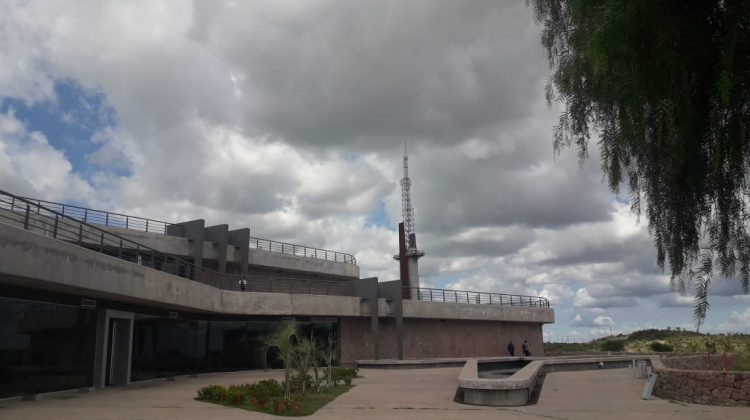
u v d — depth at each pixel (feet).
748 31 16.97
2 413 44.70
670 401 51.75
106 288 62.03
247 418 41.70
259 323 119.24
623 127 20.24
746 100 18.15
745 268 20.01
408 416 42.80
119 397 58.75
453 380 80.12
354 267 162.91
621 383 72.38
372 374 97.09
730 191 20.18
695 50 18.33
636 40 18.79
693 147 19.51
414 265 195.83
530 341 176.55
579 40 22.29
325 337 127.54
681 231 21.33
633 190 23.07
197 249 124.77
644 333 235.81
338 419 41.37
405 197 216.95
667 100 19.10
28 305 58.44
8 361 55.31
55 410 46.73
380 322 138.21
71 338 65.36
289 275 147.95
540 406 48.96
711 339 135.95
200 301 93.09
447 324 153.28
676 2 18.40
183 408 48.34
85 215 110.42
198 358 107.55
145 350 85.15
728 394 48.39
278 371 112.88
